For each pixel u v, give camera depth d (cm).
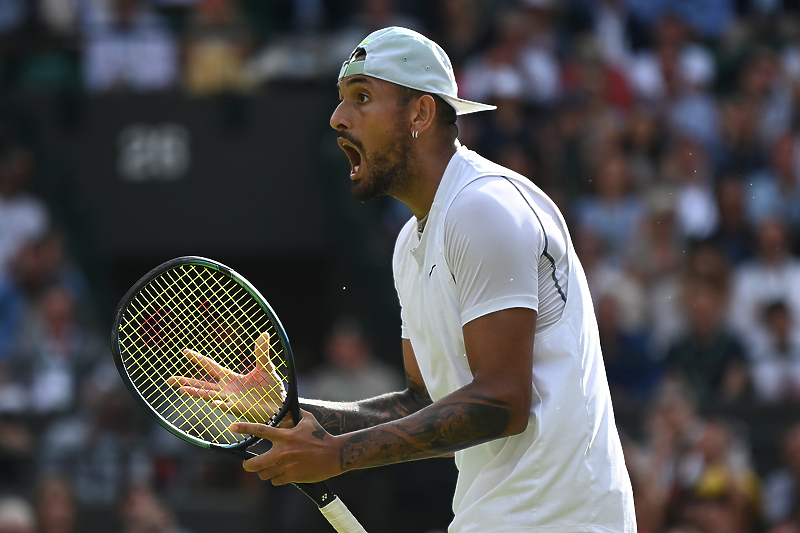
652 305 2802
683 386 2659
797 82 3416
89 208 3344
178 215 3338
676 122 3309
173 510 2641
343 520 983
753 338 2766
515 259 873
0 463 2675
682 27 3453
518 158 3077
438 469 2908
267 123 3341
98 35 3416
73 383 2897
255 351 1020
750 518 2372
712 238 2936
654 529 2344
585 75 3369
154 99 3344
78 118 3347
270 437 883
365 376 2831
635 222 2991
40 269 3095
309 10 3553
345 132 951
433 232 924
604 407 941
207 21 3406
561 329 920
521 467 906
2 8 3456
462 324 891
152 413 984
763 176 3167
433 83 937
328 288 3516
